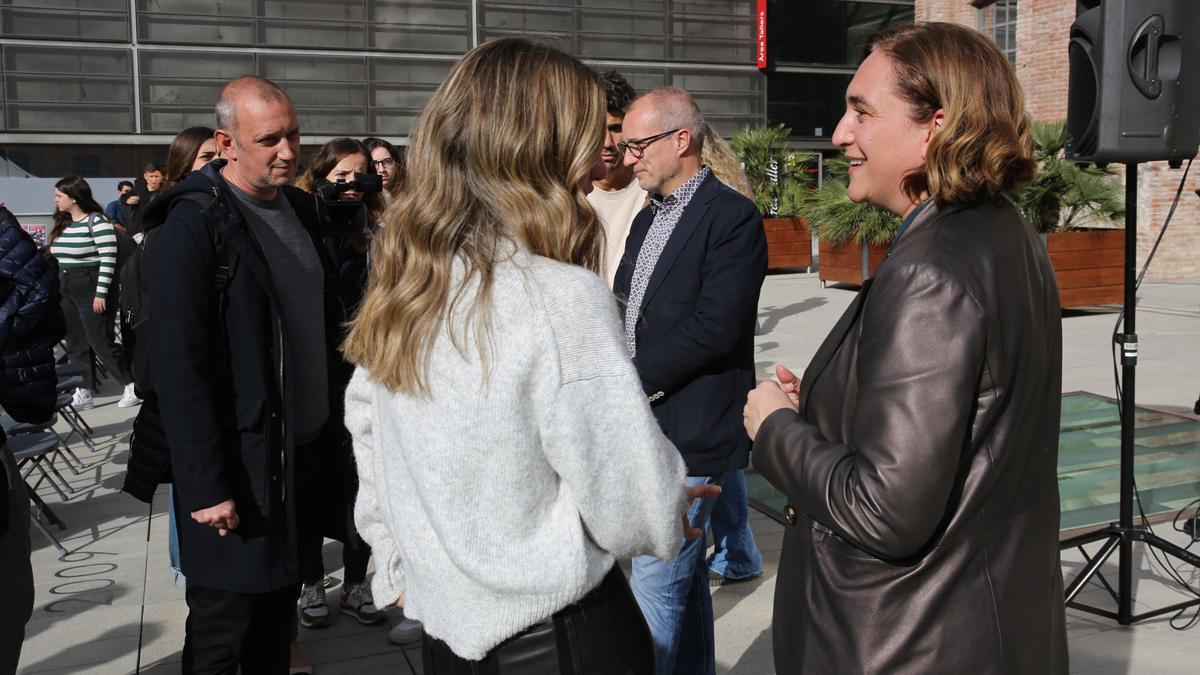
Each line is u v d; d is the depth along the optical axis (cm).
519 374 134
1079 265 1094
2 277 314
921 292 139
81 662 346
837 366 156
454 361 137
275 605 274
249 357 253
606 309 139
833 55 2097
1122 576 348
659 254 301
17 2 1605
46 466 609
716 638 355
